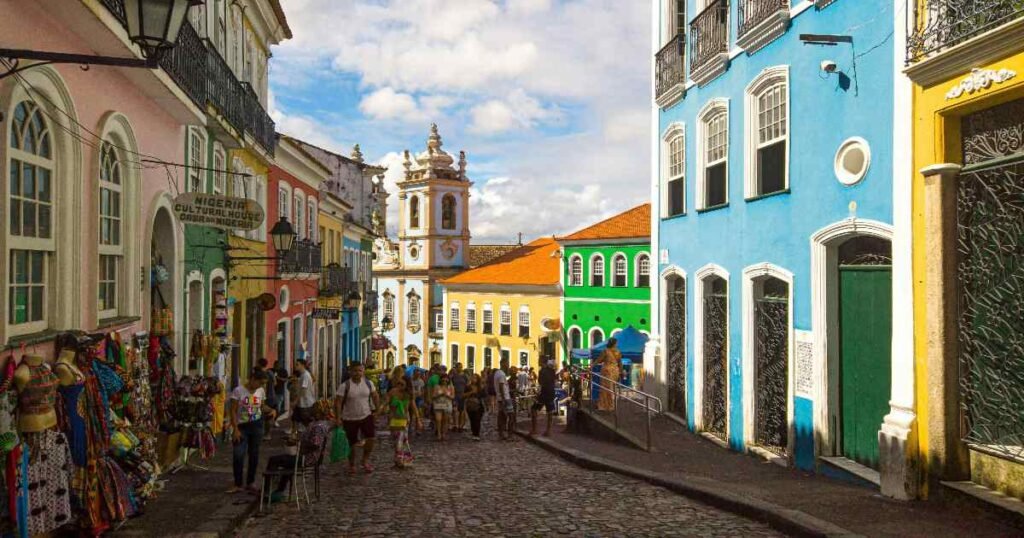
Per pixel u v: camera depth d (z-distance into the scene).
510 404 16.78
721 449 12.95
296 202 22.89
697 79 14.28
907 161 8.17
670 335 16.66
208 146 14.05
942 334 7.66
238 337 16.66
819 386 10.00
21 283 6.81
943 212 7.68
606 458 12.02
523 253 52.88
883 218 8.65
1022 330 6.95
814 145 10.14
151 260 11.21
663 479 9.60
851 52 9.27
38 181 7.14
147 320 10.31
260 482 9.73
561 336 43.12
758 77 11.76
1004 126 7.19
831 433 9.96
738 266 12.66
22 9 6.60
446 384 16.73
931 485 7.78
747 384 12.26
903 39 8.24
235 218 10.52
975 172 7.46
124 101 9.45
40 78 6.89
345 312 32.78
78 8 7.04
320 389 26.89
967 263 7.60
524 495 9.20
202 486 9.30
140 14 5.53
